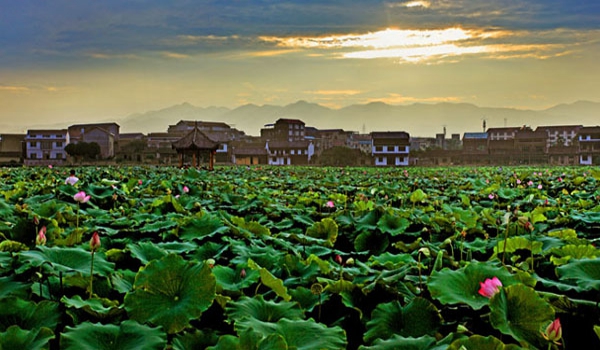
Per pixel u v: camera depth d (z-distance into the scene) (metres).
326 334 3.23
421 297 3.86
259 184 18.08
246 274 4.34
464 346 2.79
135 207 10.52
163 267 3.62
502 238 6.63
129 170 35.12
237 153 99.94
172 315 3.31
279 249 6.24
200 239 6.21
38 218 5.61
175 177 20.62
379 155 90.88
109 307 3.58
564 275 4.12
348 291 4.03
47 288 3.89
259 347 2.83
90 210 8.65
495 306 3.23
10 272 4.02
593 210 9.45
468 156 97.00
